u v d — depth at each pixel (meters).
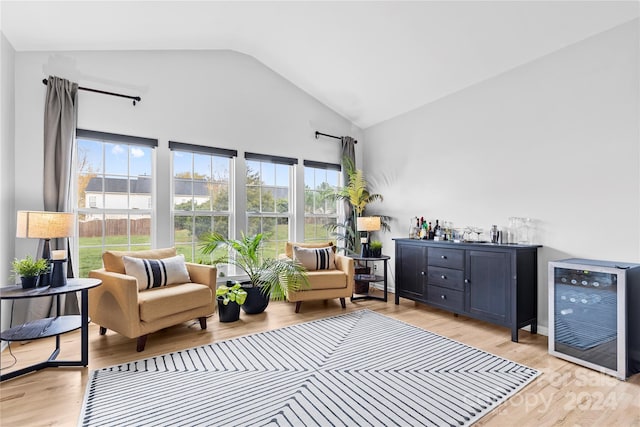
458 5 2.72
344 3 2.99
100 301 2.78
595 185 2.77
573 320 2.48
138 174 3.60
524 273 2.97
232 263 3.85
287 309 3.83
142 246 3.61
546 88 3.09
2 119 2.76
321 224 5.08
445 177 4.07
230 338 2.91
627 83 2.59
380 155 5.05
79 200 3.30
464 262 3.32
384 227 4.96
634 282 2.30
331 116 5.09
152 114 3.63
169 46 3.67
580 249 2.86
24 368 2.24
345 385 2.11
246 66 4.28
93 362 2.42
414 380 2.18
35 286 2.33
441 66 3.55
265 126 4.43
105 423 1.71
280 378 2.20
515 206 3.34
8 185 2.86
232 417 1.77
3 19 2.58
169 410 1.83
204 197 4.02
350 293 3.85
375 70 3.91
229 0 2.96
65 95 3.13
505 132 3.43
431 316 3.59
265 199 4.49
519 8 2.64
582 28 2.73
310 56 3.98
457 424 1.72
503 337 2.98
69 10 2.63
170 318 2.79
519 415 1.80
